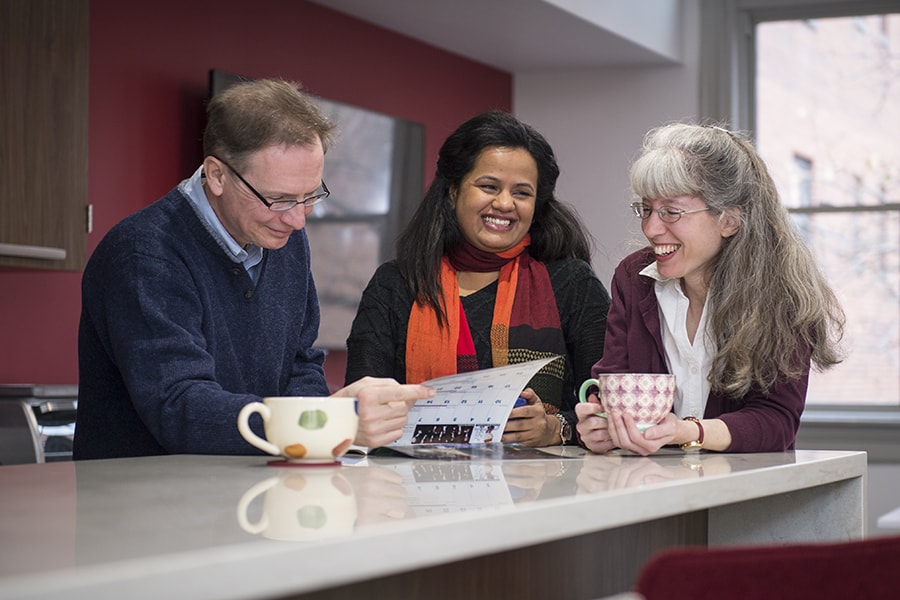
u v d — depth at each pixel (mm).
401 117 5191
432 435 1798
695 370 1909
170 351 1737
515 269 2365
